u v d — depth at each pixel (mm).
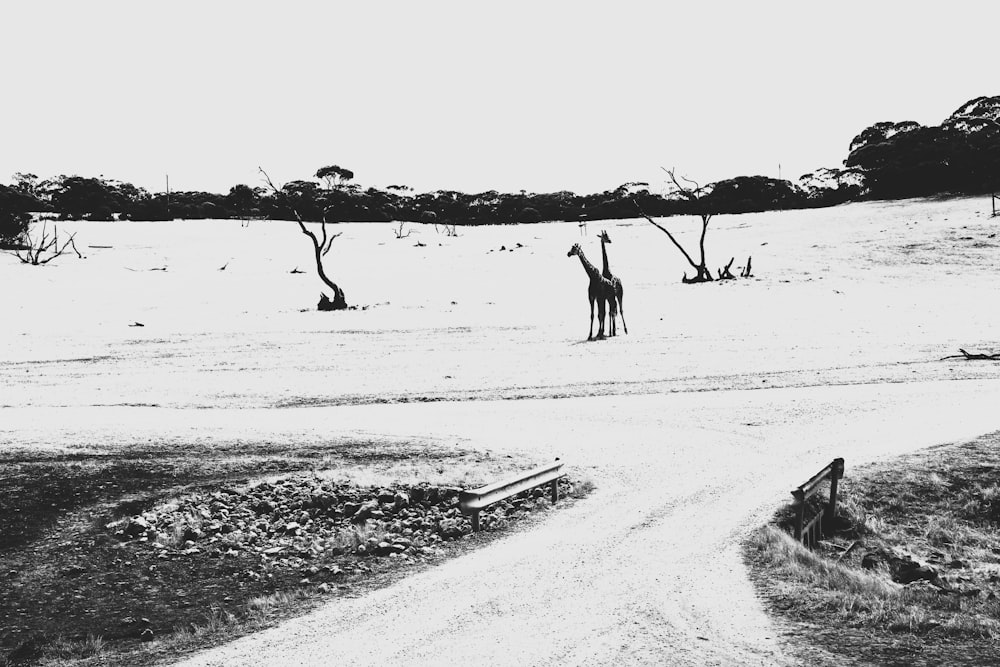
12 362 42438
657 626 11922
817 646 11094
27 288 71312
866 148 140000
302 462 22812
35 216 127625
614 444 23828
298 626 12883
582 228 124938
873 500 19484
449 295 67875
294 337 49625
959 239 83375
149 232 117312
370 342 47438
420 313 58438
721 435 24578
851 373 34188
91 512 19875
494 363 39750
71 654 12852
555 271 80500
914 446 22656
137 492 20906
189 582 16188
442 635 12039
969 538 18203
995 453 21766
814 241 91688
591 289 45906
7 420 28531
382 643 11914
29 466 22656
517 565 14977
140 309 61969
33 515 19781
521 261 88000
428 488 19766
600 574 14227
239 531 18547
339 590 14602
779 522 16938
